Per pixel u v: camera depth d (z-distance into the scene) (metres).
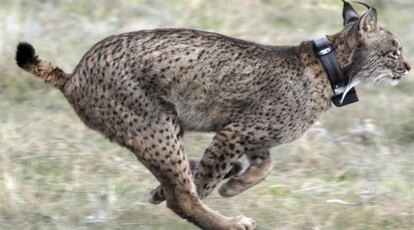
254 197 26.56
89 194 26.09
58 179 27.27
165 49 22.95
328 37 24.75
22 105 33.31
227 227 23.64
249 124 23.64
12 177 26.88
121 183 27.14
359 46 24.45
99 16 41.69
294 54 24.05
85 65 23.06
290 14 43.28
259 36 40.75
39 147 29.31
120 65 22.73
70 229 23.83
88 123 23.59
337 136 32.44
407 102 35.59
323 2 44.91
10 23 39.16
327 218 25.06
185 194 23.44
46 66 23.44
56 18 40.62
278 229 24.48
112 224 24.34
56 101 33.69
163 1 43.28
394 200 26.31
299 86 23.83
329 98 24.33
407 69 25.25
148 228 24.25
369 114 34.22
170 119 23.11
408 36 43.09
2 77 34.59
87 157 28.84
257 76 23.52
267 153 24.64
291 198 26.56
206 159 23.70
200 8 42.72
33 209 24.92
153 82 22.81
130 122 22.92
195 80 23.14
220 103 23.52
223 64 23.34
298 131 24.17
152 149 23.06
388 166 29.31
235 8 42.94
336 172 29.28
